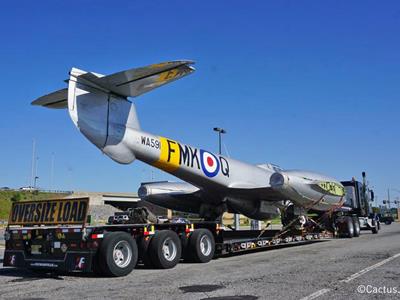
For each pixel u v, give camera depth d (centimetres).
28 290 754
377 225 2489
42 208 981
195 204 1590
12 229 1011
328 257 1147
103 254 881
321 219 1784
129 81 991
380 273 839
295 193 1438
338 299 609
